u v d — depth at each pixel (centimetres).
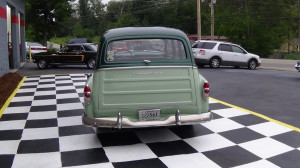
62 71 1547
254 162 444
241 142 521
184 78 498
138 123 479
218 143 518
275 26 5597
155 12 8250
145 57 507
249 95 926
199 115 498
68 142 527
